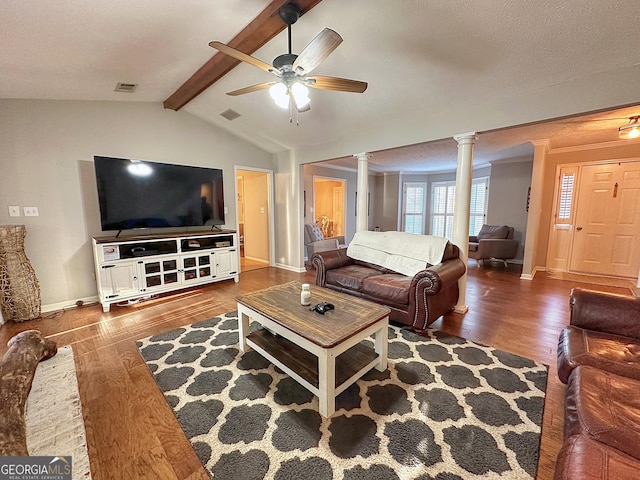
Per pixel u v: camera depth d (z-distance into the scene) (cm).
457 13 191
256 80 318
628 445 95
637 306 171
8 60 219
